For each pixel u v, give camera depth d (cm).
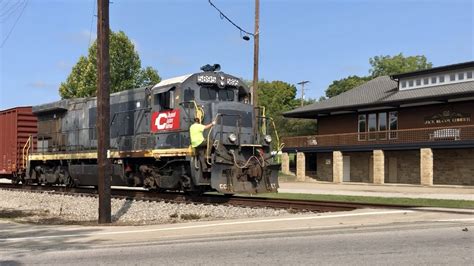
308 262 762
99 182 1441
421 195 2547
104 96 1454
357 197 2306
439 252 805
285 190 2986
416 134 3753
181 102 1789
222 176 1698
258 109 1958
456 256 774
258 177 1770
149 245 968
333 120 4500
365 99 4147
